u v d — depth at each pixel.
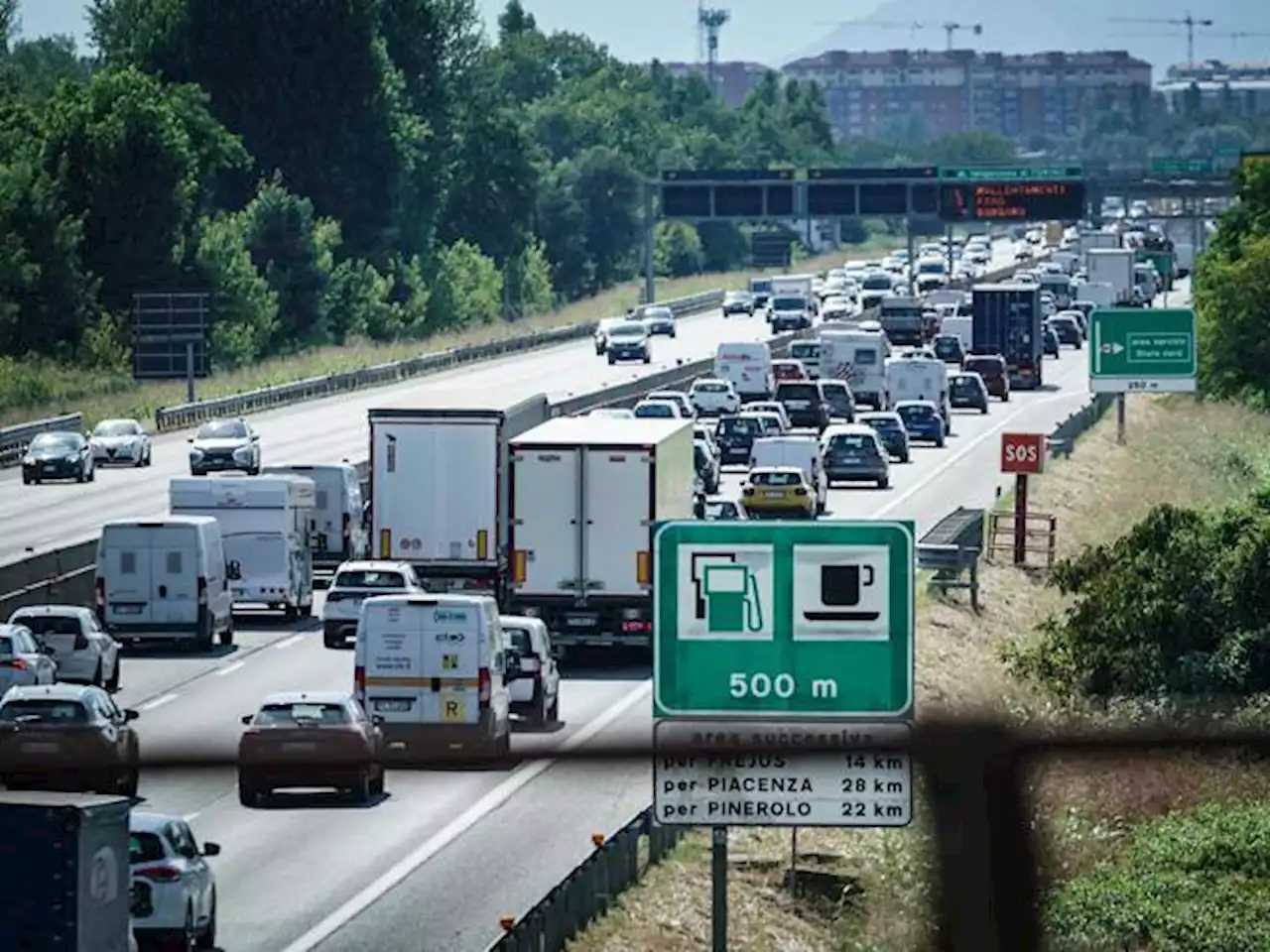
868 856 127.81
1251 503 198.88
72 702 132.88
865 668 88.69
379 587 195.00
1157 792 144.25
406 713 147.62
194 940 106.88
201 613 193.88
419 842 130.62
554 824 135.12
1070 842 136.38
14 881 88.50
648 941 111.19
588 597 186.88
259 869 124.31
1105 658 168.62
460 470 195.00
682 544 88.94
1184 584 170.62
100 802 90.88
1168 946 125.75
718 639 89.00
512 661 159.38
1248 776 145.75
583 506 186.75
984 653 194.25
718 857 89.44
